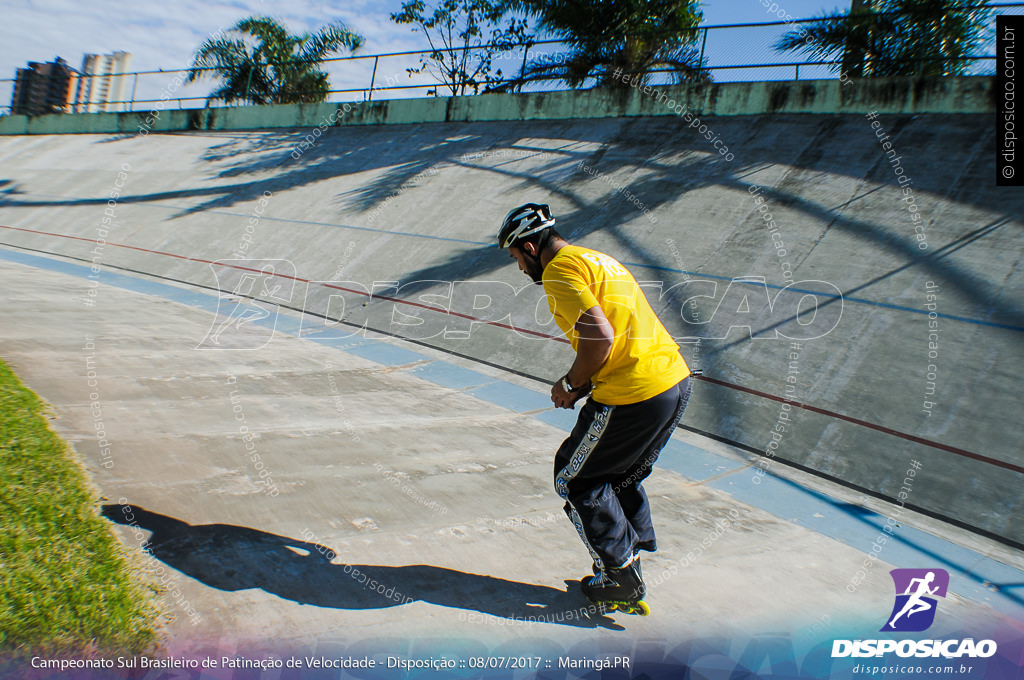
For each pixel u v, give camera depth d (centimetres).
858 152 759
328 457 322
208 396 401
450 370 553
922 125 785
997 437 371
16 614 163
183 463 287
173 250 972
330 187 1123
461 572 226
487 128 1221
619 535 202
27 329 511
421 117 1351
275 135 1509
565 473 205
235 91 1641
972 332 455
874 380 439
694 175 823
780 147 835
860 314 504
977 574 271
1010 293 480
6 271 809
